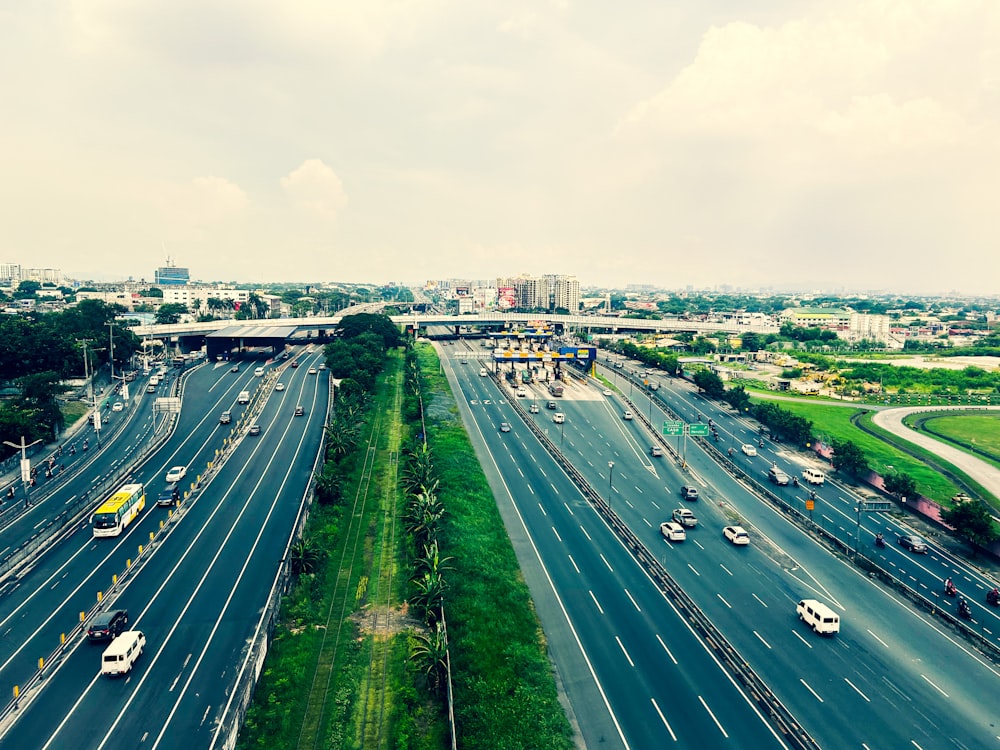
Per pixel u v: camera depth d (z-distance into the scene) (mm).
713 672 67875
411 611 78125
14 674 63688
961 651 72375
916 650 72500
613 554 95500
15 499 111250
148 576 84625
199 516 105250
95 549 92562
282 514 106562
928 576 90938
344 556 92938
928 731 59344
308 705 61438
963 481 134000
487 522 104250
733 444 160750
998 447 162875
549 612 78938
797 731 56969
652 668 68312
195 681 63188
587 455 145875
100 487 116062
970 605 82688
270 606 75750
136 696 60719
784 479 129500
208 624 73375
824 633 74688
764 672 67750
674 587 83375
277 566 87938
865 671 68375
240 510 108062
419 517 95562
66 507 107750
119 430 157750
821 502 121062
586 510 112625
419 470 114625
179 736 55500
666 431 137000
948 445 164500
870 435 172125
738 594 84375
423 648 66125
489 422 173500
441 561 85438
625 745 56844
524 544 98125
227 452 140500
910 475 137125
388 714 60562
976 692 65250
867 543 101875
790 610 80750
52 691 61094
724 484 128875
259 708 59625
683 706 62219
